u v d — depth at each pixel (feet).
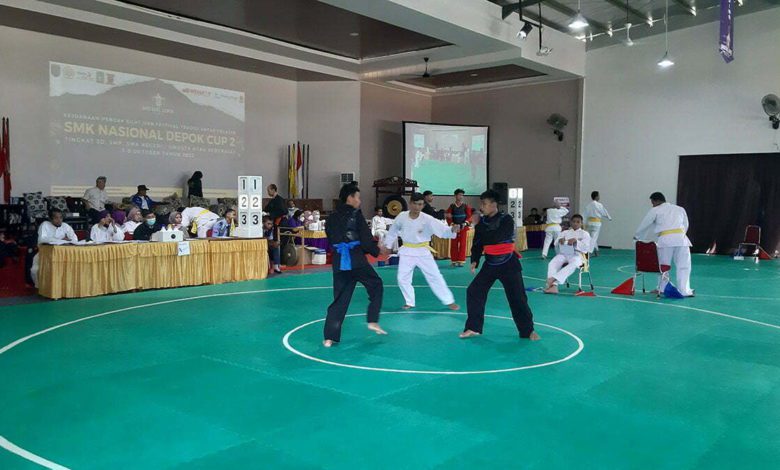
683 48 56.70
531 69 59.88
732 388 16.44
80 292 29.78
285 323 24.56
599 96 62.18
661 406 14.94
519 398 15.46
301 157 64.39
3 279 35.47
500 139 70.38
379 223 47.39
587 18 56.08
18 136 45.96
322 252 46.29
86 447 12.23
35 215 44.01
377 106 67.26
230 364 18.43
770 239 52.65
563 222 63.82
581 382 16.87
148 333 22.52
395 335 22.57
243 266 36.76
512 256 21.83
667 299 31.32
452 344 21.20
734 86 54.03
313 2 42.27
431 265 27.63
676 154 57.62
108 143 50.72
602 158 62.23
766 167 52.70
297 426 13.44
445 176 68.64
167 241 33.14
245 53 53.83
